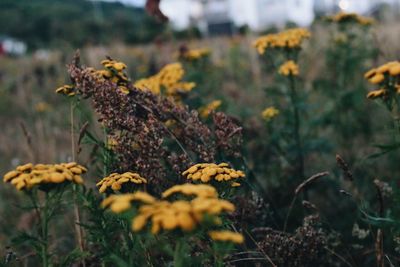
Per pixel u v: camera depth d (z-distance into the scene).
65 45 10.93
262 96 7.15
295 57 4.96
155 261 2.70
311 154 5.37
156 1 4.25
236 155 3.48
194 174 2.52
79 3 47.66
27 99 10.01
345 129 5.43
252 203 3.27
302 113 5.39
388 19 10.91
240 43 11.18
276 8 35.97
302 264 3.05
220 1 42.50
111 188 2.70
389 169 4.75
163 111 3.46
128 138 2.99
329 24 6.19
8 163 6.55
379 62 6.29
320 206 4.44
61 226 4.27
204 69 6.46
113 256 2.23
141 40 18.50
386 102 3.16
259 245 3.10
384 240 3.71
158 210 1.63
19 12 44.34
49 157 5.70
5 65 15.06
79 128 3.27
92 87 2.99
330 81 5.82
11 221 4.62
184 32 15.59
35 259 3.67
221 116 3.47
